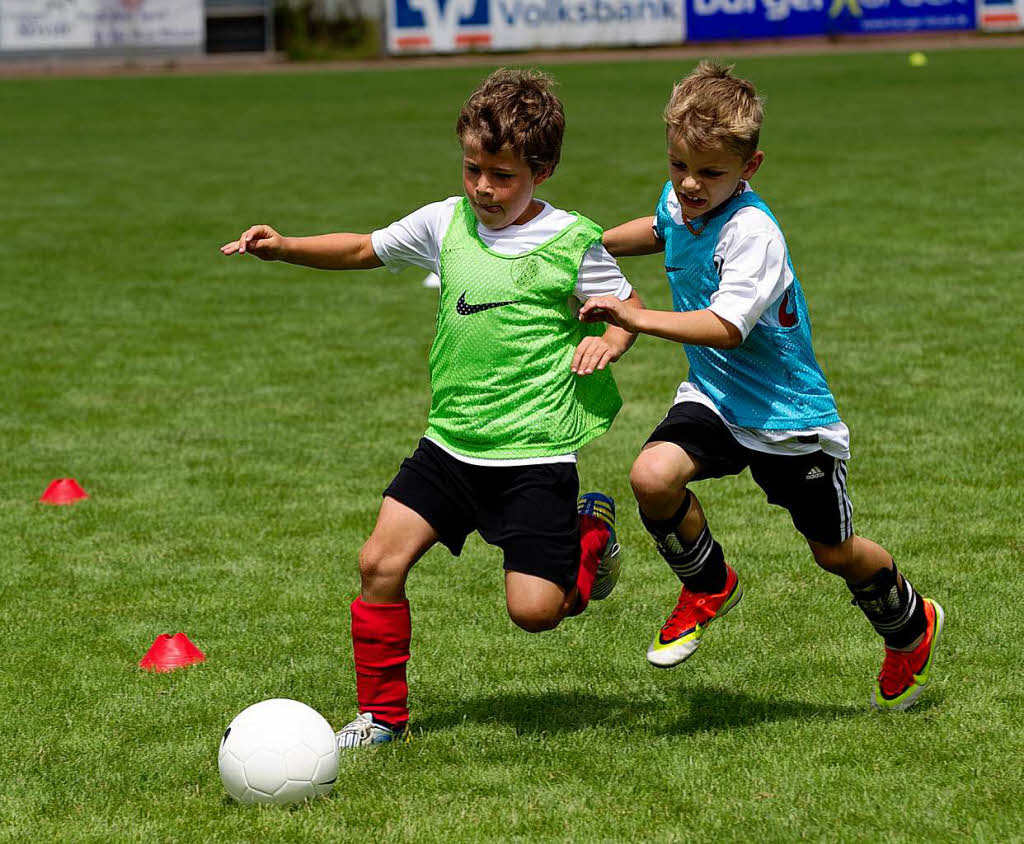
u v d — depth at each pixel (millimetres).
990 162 40094
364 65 89188
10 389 20500
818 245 29688
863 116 53031
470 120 8727
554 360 9031
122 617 12133
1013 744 9156
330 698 10398
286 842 8078
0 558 13688
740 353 9039
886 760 8961
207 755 9422
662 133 50656
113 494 15695
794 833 8000
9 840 8227
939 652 10828
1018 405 18125
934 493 14867
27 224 36000
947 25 86375
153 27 94812
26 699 10438
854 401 18562
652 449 9047
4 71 92875
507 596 8977
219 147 51875
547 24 90188
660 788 8656
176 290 27672
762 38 88438
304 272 29375
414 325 24328
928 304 24141
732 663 10828
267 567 13352
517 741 9453
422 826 8211
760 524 14188
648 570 13078
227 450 17328
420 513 9109
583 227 9000
